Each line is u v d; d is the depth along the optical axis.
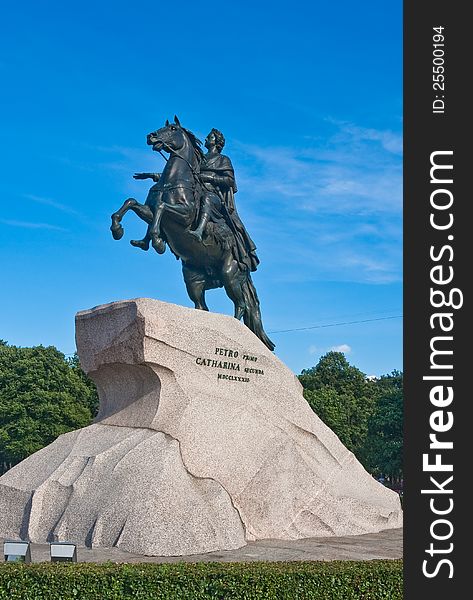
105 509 8.97
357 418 46.34
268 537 10.40
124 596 5.81
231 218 14.84
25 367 35.12
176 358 10.55
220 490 9.67
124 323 10.50
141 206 13.02
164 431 10.08
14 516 9.71
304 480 11.24
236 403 11.06
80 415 35.28
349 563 6.59
